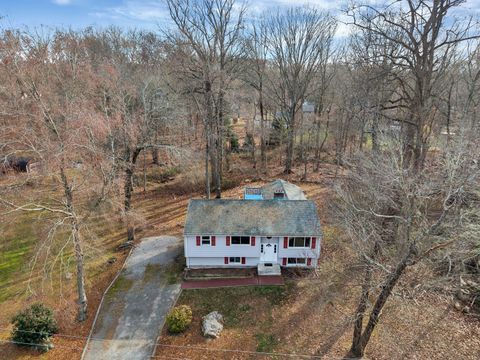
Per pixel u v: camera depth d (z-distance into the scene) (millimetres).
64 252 24469
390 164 15328
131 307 19266
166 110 30219
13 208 17359
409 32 19578
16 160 19406
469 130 15766
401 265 12508
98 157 18938
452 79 27094
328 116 41219
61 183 18078
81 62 24844
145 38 47719
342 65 40531
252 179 38406
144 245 25578
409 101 22625
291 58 36969
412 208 13211
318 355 15633
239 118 63781
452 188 12000
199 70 30312
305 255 21672
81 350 16625
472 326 16922
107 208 28094
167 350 16422
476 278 17094
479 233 12227
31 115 16609
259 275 21406
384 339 16375
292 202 22859
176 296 19953
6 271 22594
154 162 43000
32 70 17766
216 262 22266
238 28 30969
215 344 16547
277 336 16828
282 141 44438
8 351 16688
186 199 34062
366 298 14430
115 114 23547
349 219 15352
